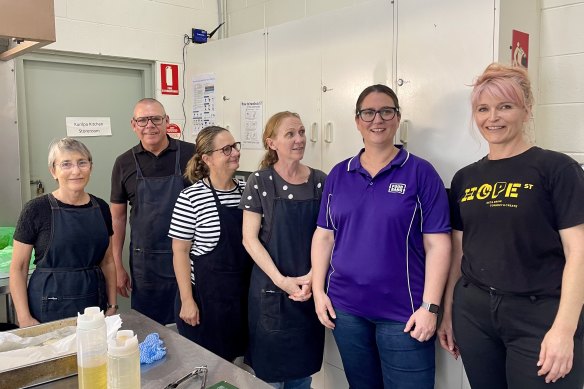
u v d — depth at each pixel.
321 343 2.07
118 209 2.62
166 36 3.47
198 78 3.43
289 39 2.66
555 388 1.35
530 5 1.97
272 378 1.97
